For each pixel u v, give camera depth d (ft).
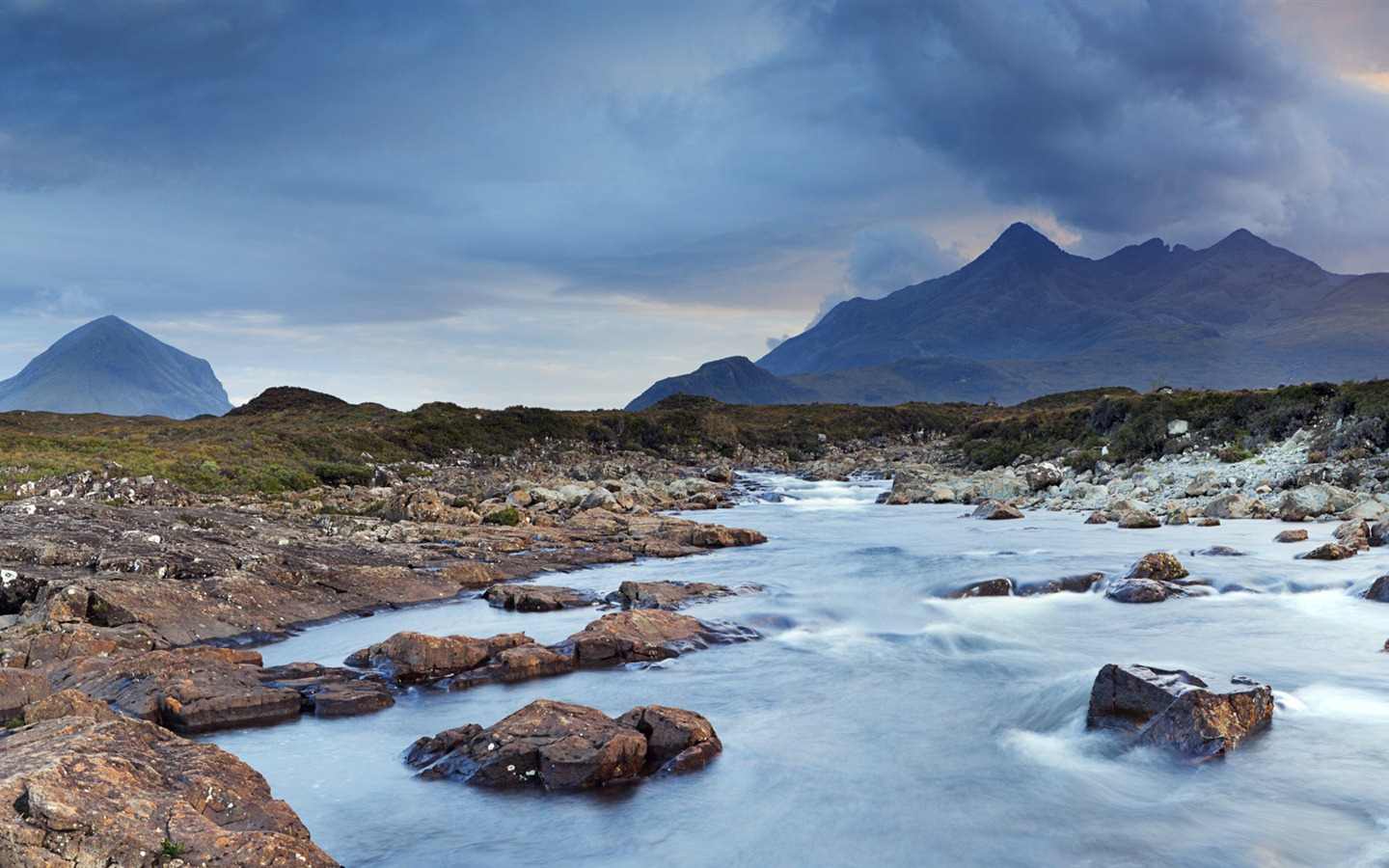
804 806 32.55
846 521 138.72
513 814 32.07
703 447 308.81
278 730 41.24
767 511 158.51
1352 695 42.45
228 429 247.70
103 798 23.20
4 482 122.31
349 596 70.13
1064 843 28.99
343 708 43.55
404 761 37.19
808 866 28.02
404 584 74.49
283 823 26.61
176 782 26.21
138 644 52.06
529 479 199.00
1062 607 66.59
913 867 27.73
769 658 54.13
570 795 33.63
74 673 44.98
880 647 56.59
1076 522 123.34
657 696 46.68
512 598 70.44
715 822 31.37
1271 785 32.60
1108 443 188.85
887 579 79.00
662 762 36.37
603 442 296.51
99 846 21.63
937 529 123.44
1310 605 63.16
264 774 35.83
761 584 76.89
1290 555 80.74
